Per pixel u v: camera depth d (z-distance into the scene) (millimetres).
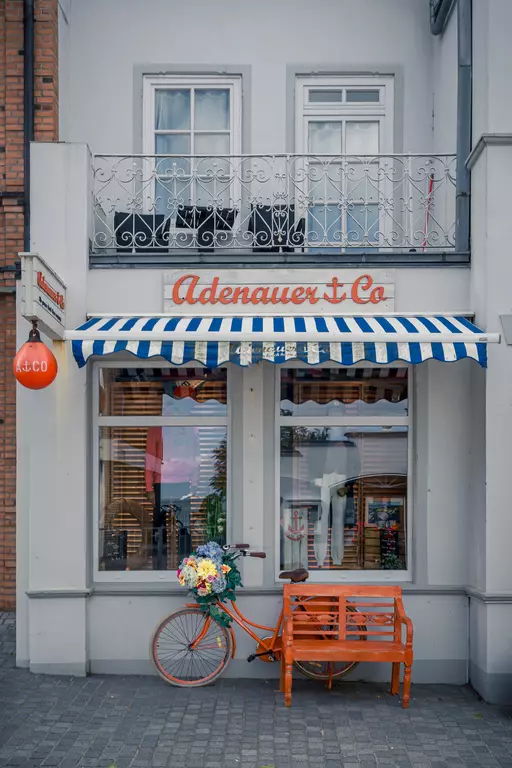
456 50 7184
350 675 6422
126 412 6785
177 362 5582
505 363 6078
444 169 7414
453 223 7156
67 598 6363
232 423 6676
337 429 6809
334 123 8188
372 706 5848
